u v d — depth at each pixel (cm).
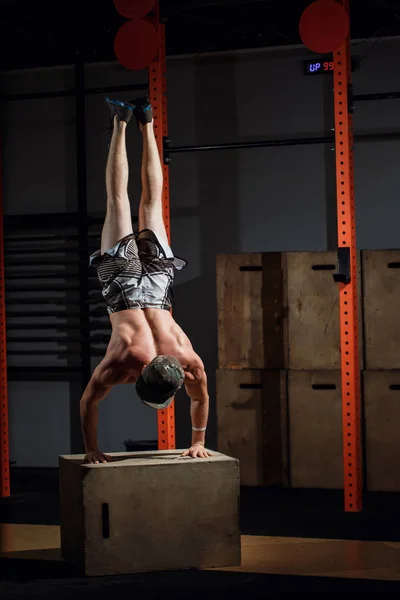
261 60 682
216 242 691
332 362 608
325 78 670
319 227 673
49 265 712
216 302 689
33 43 666
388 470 596
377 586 392
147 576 412
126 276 439
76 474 421
